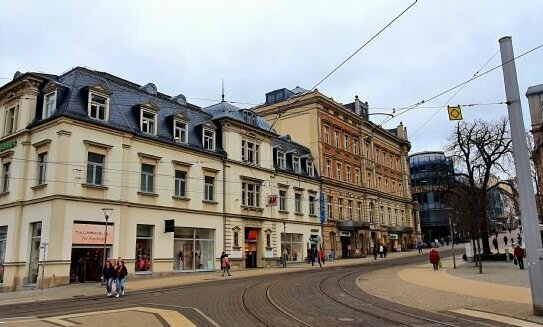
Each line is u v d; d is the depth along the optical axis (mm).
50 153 26469
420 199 91688
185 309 14633
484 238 39125
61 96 27859
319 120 51500
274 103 55188
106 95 29031
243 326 11414
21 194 27578
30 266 26375
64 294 21641
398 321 11922
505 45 13805
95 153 27578
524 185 12969
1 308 16812
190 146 33938
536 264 12422
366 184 59188
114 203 27953
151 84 35188
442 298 16344
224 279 27328
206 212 34469
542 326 10797
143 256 29625
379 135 65625
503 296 16391
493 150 38156
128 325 11742
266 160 42250
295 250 44562
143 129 31312
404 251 65125
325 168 51219
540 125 46062
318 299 16594
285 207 44188
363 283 22250
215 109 40531
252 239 39438
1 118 30734
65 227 25297
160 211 30922
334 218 51125
